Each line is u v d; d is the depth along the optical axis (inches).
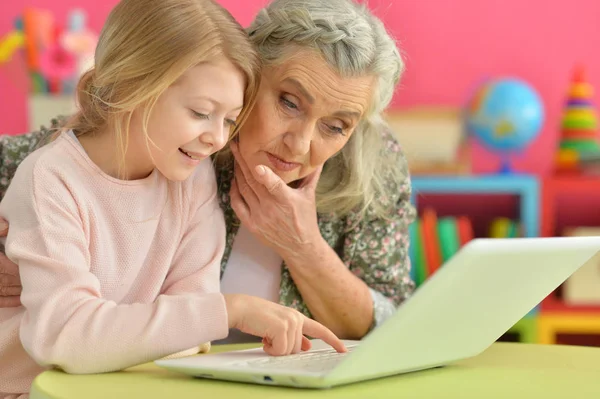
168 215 57.2
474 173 140.6
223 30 50.9
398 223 73.5
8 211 50.2
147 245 55.7
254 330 47.0
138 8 51.0
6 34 137.8
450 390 39.2
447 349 44.7
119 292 54.6
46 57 128.7
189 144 50.8
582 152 128.3
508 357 50.7
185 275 57.6
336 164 68.3
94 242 52.6
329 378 37.8
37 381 41.3
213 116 50.8
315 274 66.9
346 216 71.4
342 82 57.6
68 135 53.4
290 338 46.9
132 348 44.5
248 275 70.1
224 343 69.9
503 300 44.2
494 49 142.8
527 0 142.9
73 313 44.8
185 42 49.2
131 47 50.3
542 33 142.9
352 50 57.2
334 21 57.4
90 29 139.7
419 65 142.2
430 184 122.3
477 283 39.3
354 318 69.6
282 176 62.4
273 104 58.7
